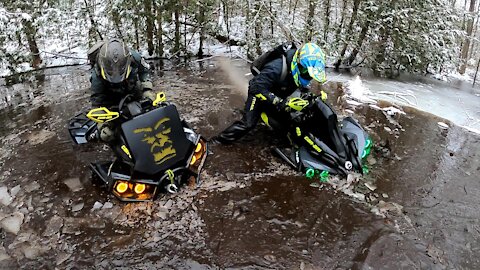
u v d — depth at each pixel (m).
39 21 7.27
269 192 3.76
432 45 8.39
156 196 3.61
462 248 3.13
